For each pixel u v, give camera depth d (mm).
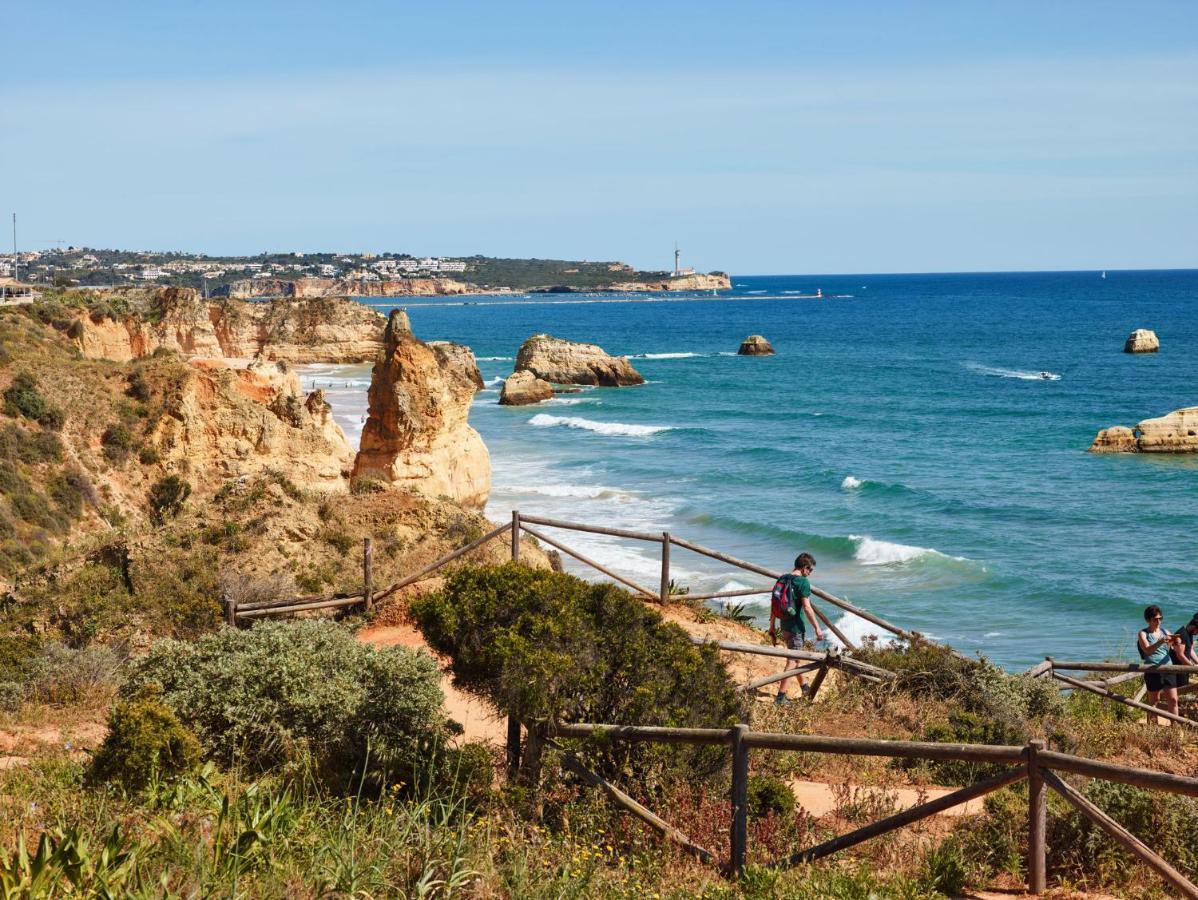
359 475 35875
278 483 21281
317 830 7566
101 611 17062
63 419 36688
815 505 51500
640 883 7520
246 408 38656
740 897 7242
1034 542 44625
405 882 6910
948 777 11008
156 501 35844
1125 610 35312
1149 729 13680
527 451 67812
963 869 7855
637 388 105625
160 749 8781
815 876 7594
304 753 9578
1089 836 8102
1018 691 14125
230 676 10164
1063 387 98812
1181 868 7934
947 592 37156
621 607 9500
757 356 137625
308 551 19969
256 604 16875
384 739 9641
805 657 13969
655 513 48594
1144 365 115875
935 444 70625
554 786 9047
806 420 82750
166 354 42906
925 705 13562
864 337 165625
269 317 124438
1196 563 41094
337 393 91062
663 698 9094
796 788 10484
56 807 7879
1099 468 61438
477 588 9383
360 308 127250
